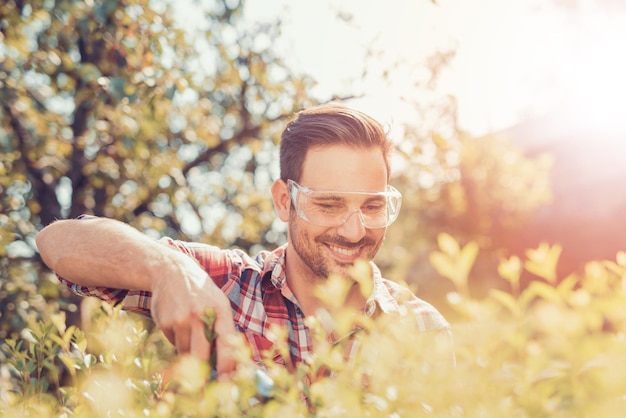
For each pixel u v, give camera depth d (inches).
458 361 25.4
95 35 171.3
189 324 37.7
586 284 25.2
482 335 23.9
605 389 22.3
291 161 66.4
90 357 37.1
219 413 27.1
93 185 211.6
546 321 22.8
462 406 24.2
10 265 182.2
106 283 48.7
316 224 62.8
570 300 24.2
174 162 222.4
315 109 66.7
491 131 559.2
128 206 228.4
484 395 24.0
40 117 201.5
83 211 211.0
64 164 216.4
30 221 209.6
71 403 36.6
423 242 631.8
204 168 259.1
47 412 33.8
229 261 74.5
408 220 633.0
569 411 22.8
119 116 185.0
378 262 492.1
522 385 23.4
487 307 24.2
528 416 23.2
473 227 615.2
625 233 629.3
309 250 64.1
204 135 240.8
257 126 236.5
